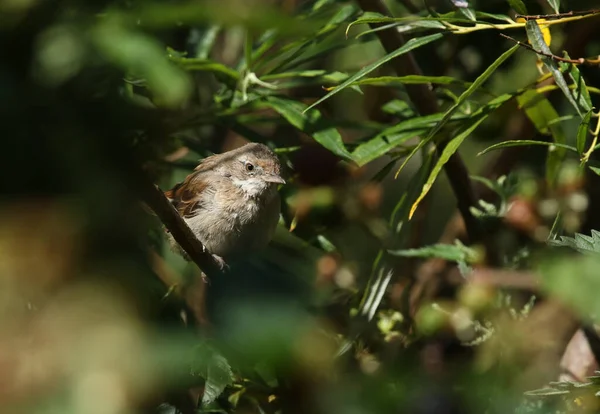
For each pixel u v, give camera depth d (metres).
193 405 7.39
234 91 9.60
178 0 4.87
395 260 9.09
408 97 10.34
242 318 3.78
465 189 9.89
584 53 10.18
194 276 10.13
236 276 5.89
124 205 4.16
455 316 9.10
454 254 9.05
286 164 10.91
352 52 12.45
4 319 3.68
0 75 4.25
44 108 4.27
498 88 11.20
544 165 11.46
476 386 6.04
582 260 5.44
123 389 3.58
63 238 3.90
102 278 3.90
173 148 9.47
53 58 4.51
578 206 9.75
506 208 9.74
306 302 5.02
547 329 8.91
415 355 8.93
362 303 9.09
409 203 8.86
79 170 4.11
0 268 3.77
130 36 4.79
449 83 8.38
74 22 4.70
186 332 3.88
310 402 4.81
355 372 5.54
